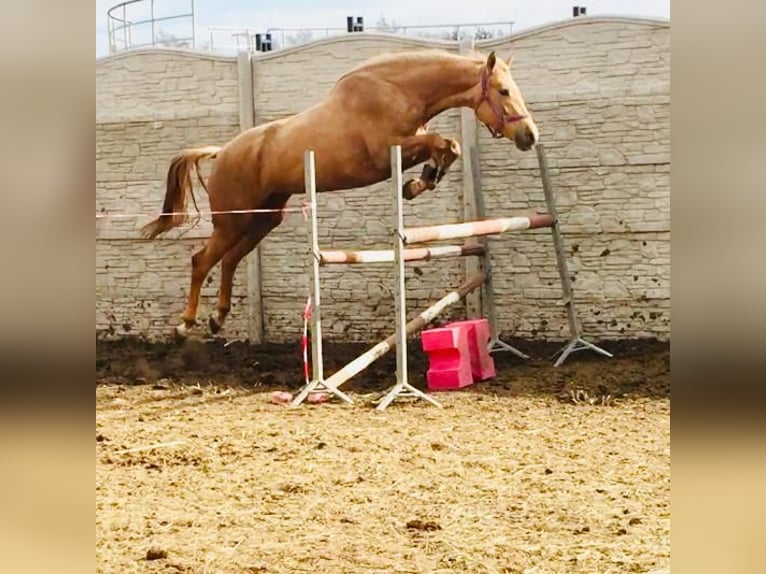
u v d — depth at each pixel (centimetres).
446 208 1098
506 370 964
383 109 958
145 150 1180
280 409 814
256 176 1025
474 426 735
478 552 448
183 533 484
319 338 837
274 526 495
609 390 859
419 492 557
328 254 831
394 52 1038
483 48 1083
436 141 949
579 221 1054
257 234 1063
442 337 880
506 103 927
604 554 440
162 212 1063
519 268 1067
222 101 1157
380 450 659
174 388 930
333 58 1123
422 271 1100
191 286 1080
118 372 1016
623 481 571
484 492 554
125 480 591
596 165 1049
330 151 981
